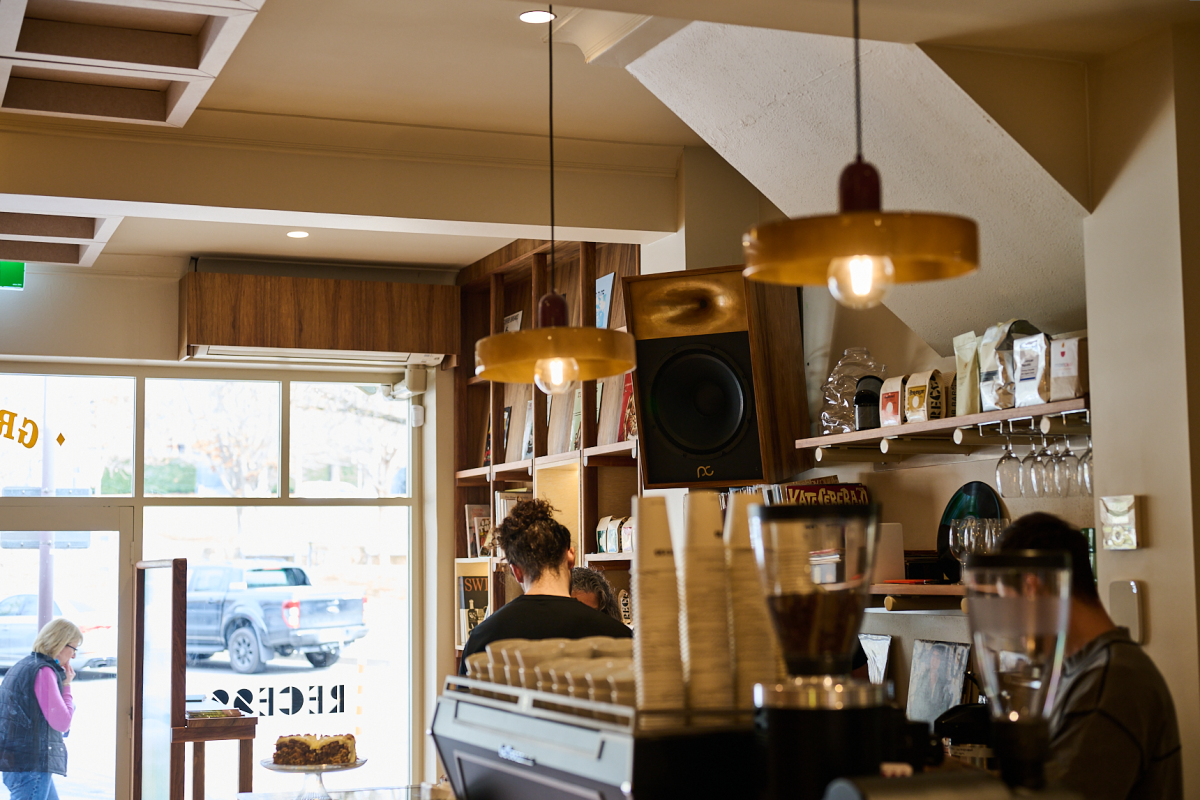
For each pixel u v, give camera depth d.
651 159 4.13
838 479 3.89
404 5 2.97
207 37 2.80
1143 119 2.53
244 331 5.38
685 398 3.77
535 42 3.22
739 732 1.51
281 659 5.92
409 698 6.12
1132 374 2.51
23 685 5.19
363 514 6.14
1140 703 1.86
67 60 2.83
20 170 3.46
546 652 1.85
